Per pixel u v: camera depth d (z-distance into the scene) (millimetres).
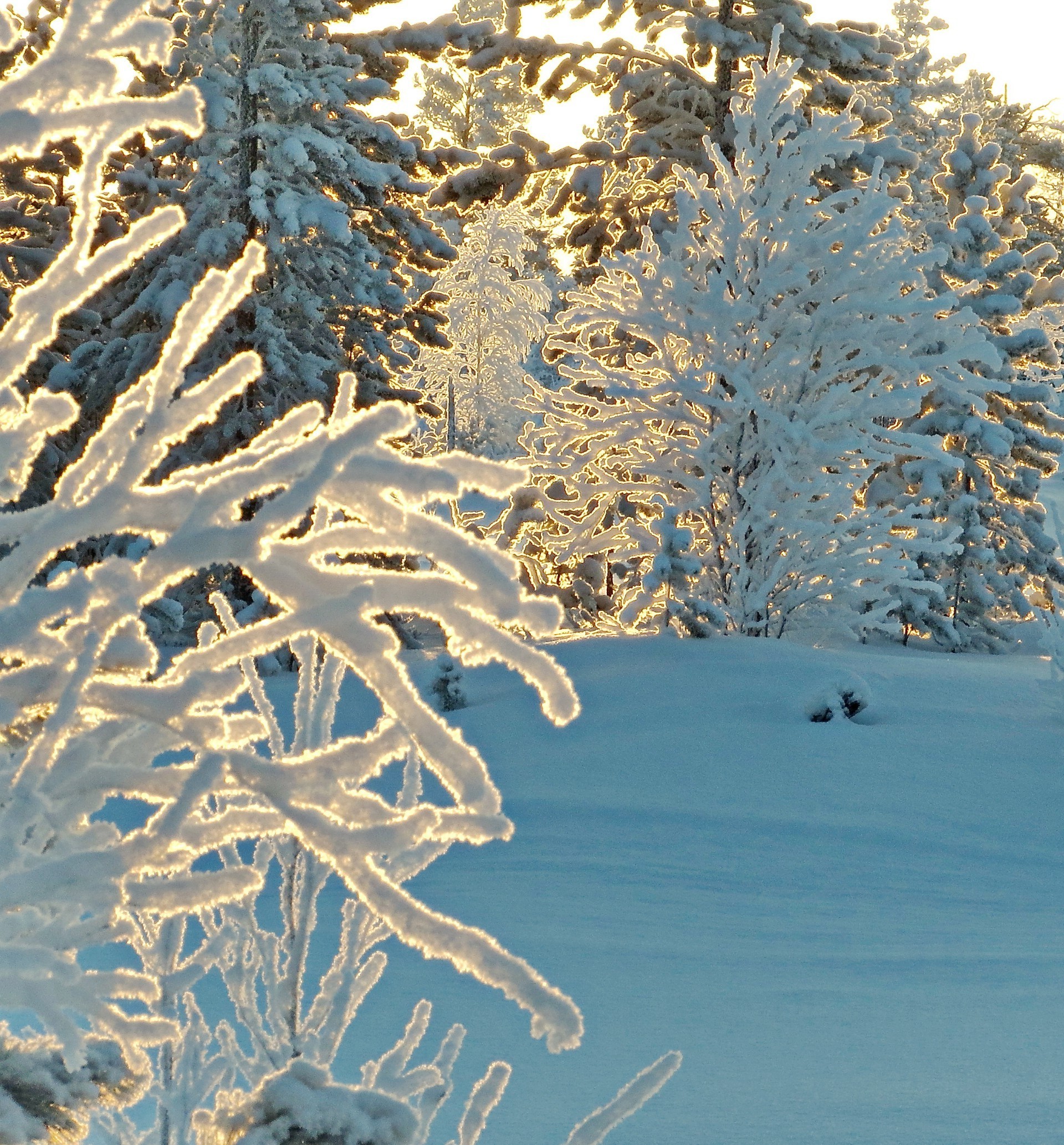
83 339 27922
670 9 31219
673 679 16344
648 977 7730
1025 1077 5836
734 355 20656
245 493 1410
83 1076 1799
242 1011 2652
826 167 29578
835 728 14648
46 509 1443
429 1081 2502
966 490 28844
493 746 14812
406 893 1386
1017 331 31078
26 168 28141
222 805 2244
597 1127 2240
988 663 20156
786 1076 5828
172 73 25750
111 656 1485
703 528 21562
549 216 32375
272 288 26672
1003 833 12047
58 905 1544
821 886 10586
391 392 28188
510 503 26938
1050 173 62031
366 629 1351
